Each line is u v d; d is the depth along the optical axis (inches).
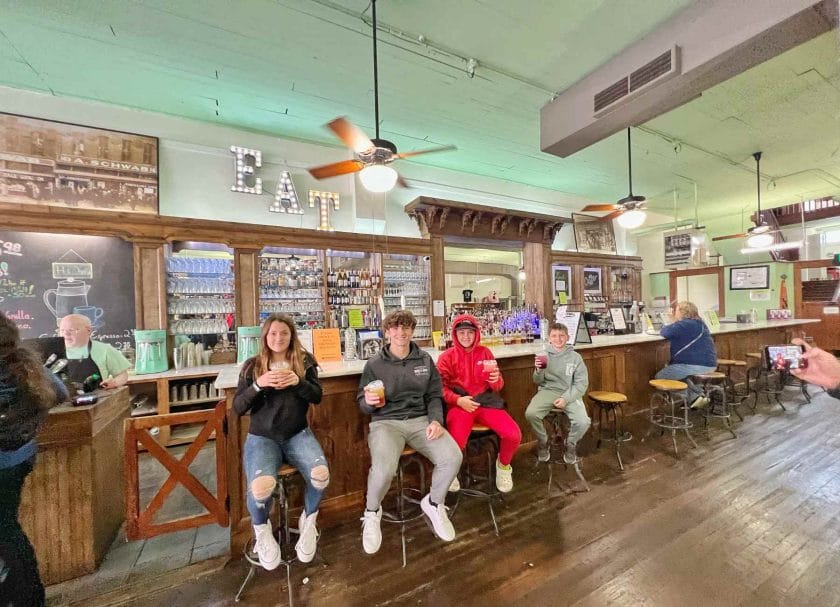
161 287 153.5
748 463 116.8
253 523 66.6
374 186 127.8
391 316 87.4
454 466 76.9
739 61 99.5
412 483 99.8
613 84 125.4
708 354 148.9
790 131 179.9
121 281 149.1
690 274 345.4
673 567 71.3
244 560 76.7
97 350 106.0
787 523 84.7
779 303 304.2
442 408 86.0
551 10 105.5
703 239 284.8
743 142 193.0
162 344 150.6
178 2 100.2
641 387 164.7
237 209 177.0
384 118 168.6
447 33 114.2
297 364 74.9
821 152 206.4
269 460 69.0
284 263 186.9
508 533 83.4
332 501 89.6
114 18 105.7
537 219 248.4
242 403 70.2
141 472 122.4
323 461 69.4
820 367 57.8
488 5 103.5
